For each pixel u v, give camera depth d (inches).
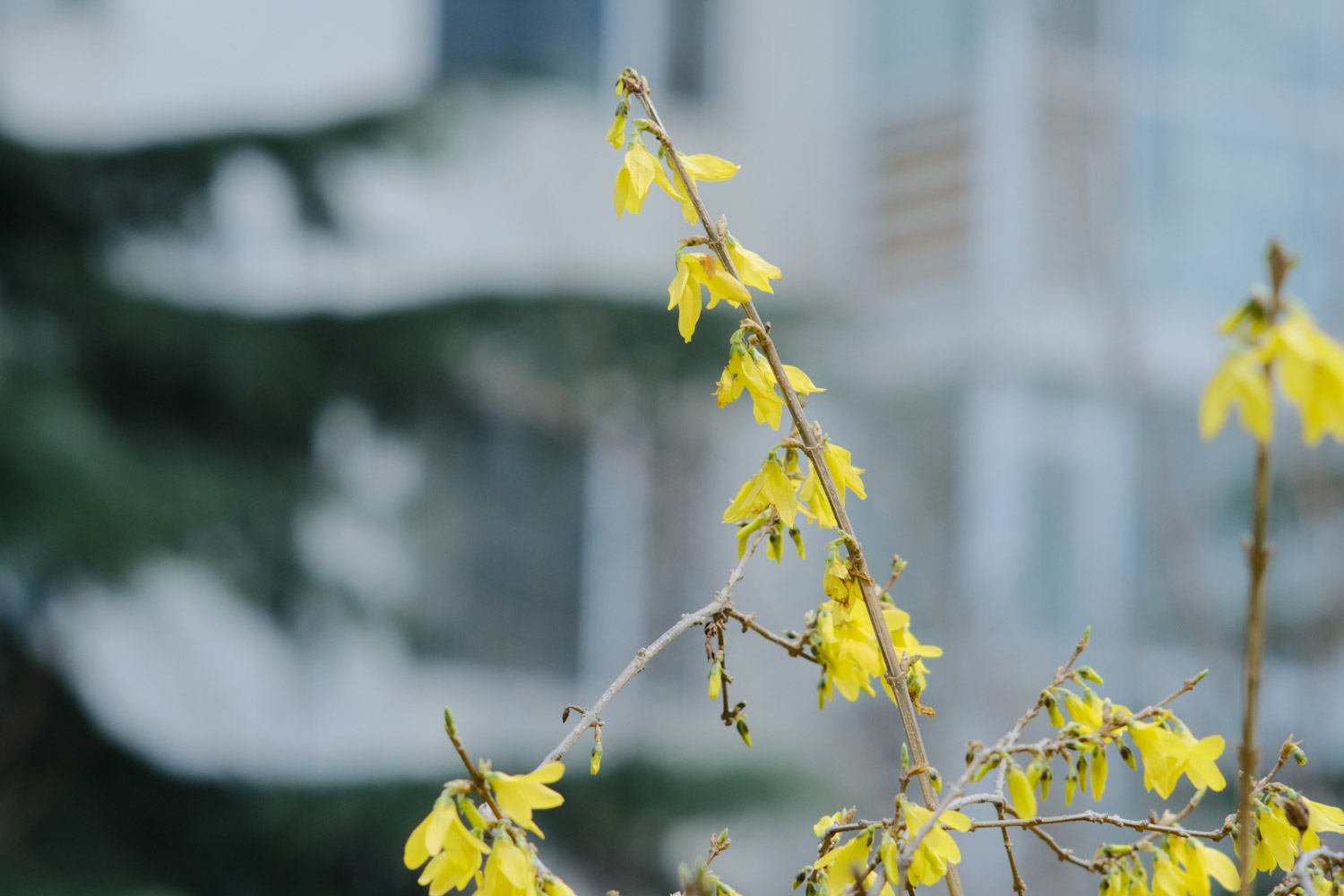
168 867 322.0
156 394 332.5
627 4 455.8
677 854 336.2
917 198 446.6
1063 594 388.5
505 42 441.7
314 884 323.6
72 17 420.8
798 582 369.7
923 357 422.3
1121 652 353.7
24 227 324.5
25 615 324.5
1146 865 76.3
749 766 328.2
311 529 343.3
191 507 317.4
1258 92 434.6
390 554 379.2
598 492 405.1
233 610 380.5
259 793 322.3
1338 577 303.4
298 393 339.0
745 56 471.5
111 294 322.7
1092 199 395.9
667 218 449.1
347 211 366.9
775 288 395.9
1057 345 400.2
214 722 371.9
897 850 58.9
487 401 374.3
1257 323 45.5
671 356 365.4
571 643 401.7
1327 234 423.8
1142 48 427.5
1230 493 358.9
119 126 399.2
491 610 397.7
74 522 301.9
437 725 385.1
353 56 433.4
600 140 442.6
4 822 309.6
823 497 66.2
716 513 378.9
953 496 402.6
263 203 374.3
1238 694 285.9
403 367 348.5
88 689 347.3
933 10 451.2
